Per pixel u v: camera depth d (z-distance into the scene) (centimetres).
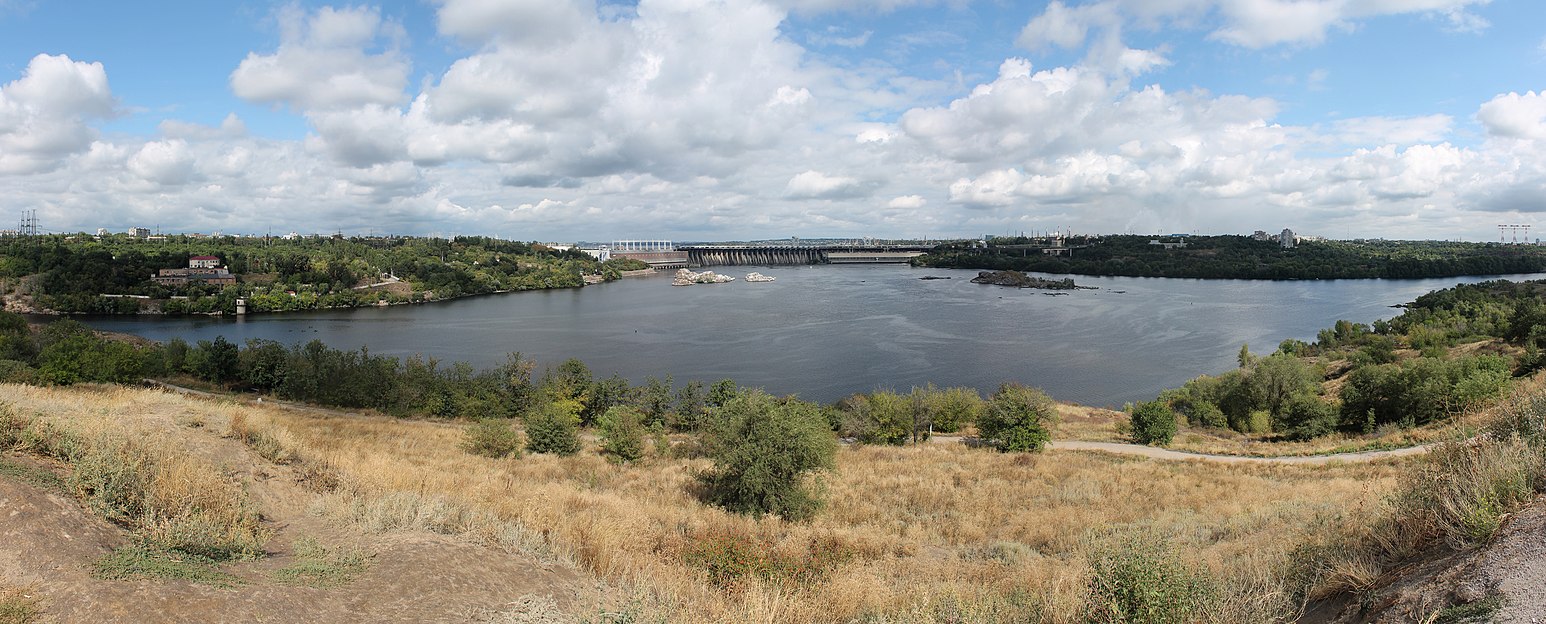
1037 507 2300
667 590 907
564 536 1098
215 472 983
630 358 8319
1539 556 504
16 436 852
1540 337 5325
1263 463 3366
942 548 1745
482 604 726
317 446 1844
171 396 1650
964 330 10319
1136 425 4366
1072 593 825
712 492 2172
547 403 4578
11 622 507
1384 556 702
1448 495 683
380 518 955
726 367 7781
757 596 895
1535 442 736
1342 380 5969
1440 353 6066
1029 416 3947
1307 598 659
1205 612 658
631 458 2927
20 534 611
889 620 862
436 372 5891
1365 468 2859
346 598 674
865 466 3162
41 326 8550
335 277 15250
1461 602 498
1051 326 10669
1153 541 777
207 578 638
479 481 1714
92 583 574
